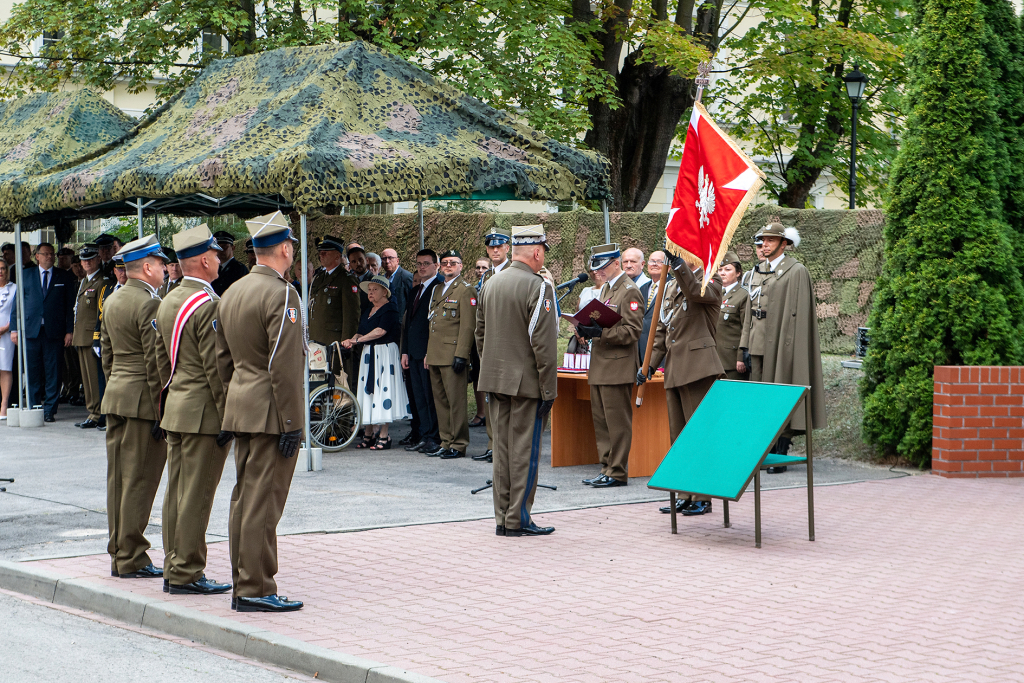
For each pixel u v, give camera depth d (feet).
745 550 23.36
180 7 53.98
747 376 35.37
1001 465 33.30
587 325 30.40
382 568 21.74
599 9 60.44
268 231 18.99
